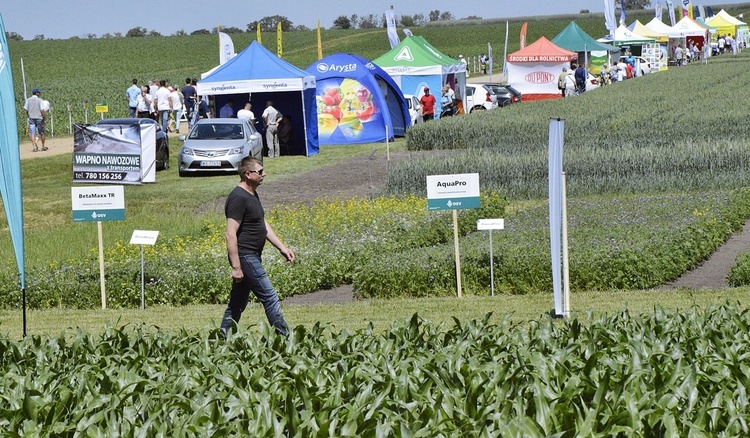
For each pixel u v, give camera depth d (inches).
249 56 2276.1
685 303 820.0
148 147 1881.2
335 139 2546.8
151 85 2600.9
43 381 474.9
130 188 1818.4
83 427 394.3
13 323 851.4
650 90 3174.2
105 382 459.8
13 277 961.5
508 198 1622.8
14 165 647.8
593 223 1202.6
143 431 378.6
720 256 1091.3
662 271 939.3
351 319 808.9
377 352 510.3
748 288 885.2
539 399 375.2
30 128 2413.9
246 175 660.7
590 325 548.7
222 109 2278.5
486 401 407.2
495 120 2278.5
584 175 1648.6
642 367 448.5
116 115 3927.2
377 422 371.9
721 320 556.1
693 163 1621.6
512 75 3612.2
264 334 559.5
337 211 1315.2
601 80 3976.4
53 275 979.3
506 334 534.9
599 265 925.8
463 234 1262.3
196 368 480.1
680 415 382.0
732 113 2244.1
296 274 988.6
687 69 4456.2
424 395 416.2
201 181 1897.1
